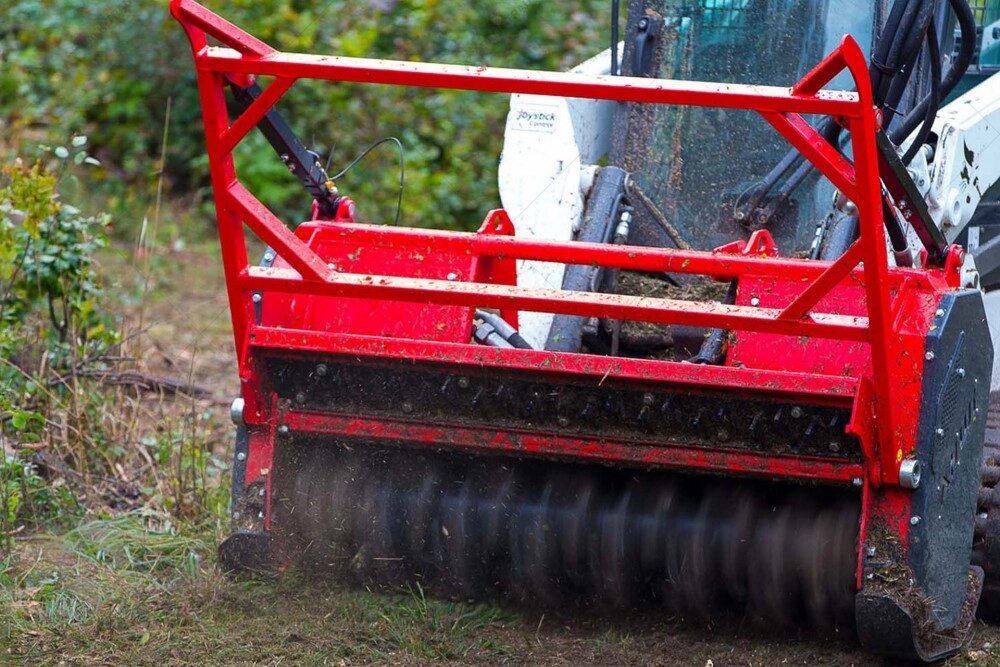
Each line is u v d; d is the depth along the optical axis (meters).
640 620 10.24
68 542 11.70
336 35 28.05
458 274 10.12
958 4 9.68
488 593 10.41
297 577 10.43
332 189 10.76
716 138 11.72
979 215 12.14
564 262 9.81
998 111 11.17
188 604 10.15
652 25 11.97
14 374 13.64
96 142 27.36
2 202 14.23
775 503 9.80
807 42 11.74
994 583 10.44
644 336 11.22
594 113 12.46
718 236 11.66
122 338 15.09
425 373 9.71
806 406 9.12
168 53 27.44
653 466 9.53
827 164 8.13
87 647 9.57
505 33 29.84
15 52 28.52
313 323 10.28
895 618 8.98
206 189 27.11
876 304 8.41
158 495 12.65
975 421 9.70
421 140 27.42
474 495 10.16
